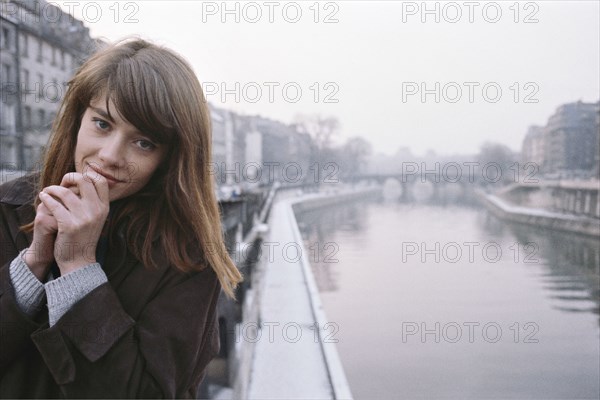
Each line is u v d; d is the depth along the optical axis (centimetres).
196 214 76
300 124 3900
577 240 2111
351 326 1321
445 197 5812
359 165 5562
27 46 1032
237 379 435
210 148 81
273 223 2656
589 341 1102
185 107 74
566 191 2397
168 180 75
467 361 1040
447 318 1389
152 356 68
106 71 72
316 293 1096
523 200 3109
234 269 85
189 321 73
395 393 915
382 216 4050
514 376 962
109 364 66
